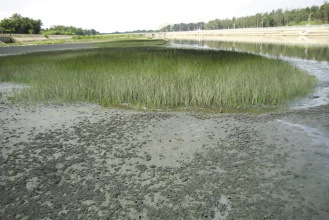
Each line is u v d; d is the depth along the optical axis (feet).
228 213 15.79
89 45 197.57
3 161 22.82
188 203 16.75
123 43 214.07
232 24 491.31
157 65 58.70
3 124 32.32
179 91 40.52
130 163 21.88
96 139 26.94
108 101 41.01
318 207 16.02
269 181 18.78
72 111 37.01
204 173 20.02
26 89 48.29
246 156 22.41
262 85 41.52
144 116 33.96
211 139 26.16
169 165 21.39
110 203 16.94
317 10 318.04
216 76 45.16
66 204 16.97
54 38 343.87
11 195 18.01
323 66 69.10
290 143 24.66
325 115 31.81
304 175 19.39
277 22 360.69
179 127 29.76
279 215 15.46
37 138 27.63
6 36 267.59
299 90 42.63
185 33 464.24
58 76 51.85
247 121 30.91
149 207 16.49
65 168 21.42
